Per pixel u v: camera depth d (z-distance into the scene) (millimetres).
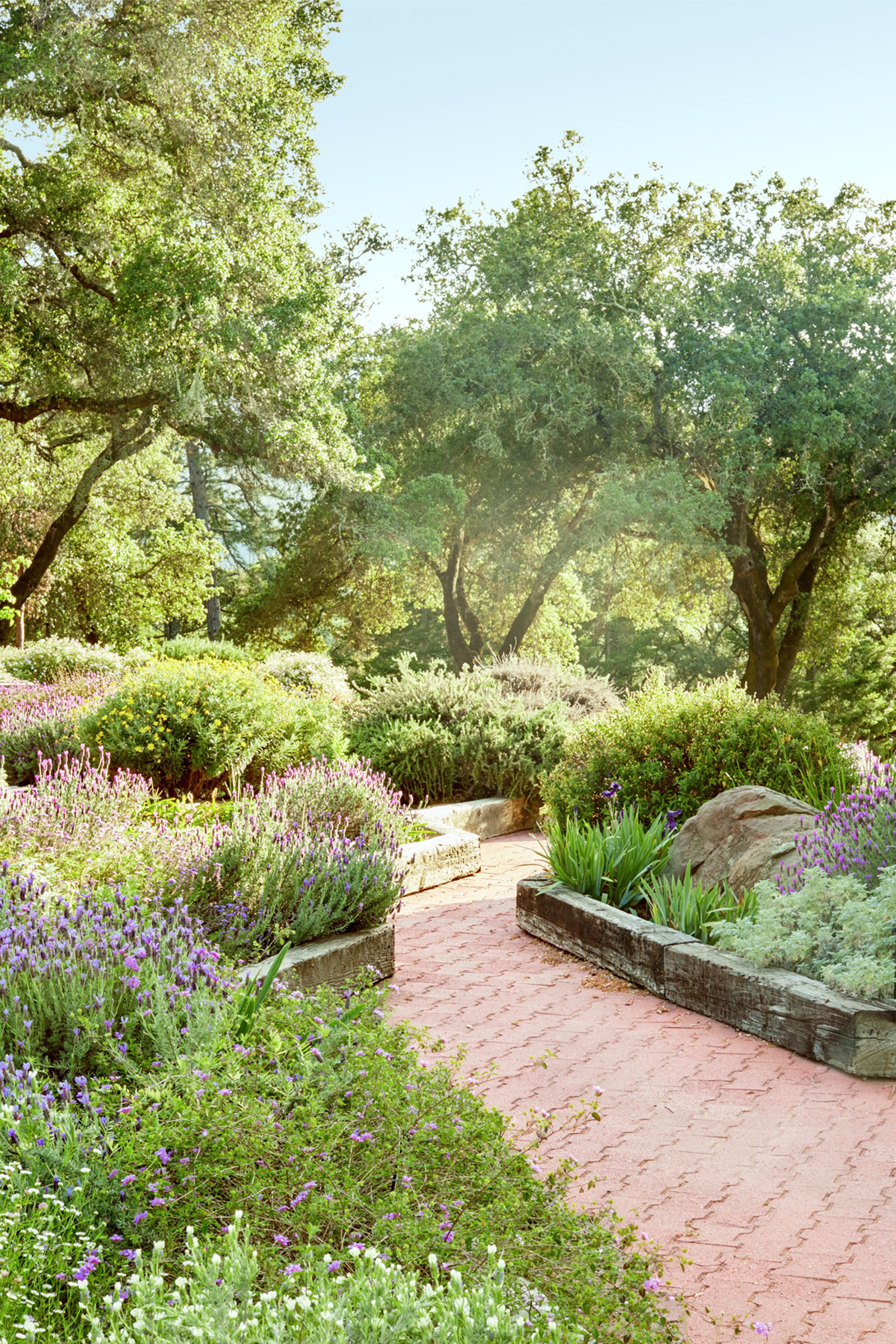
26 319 20391
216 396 21406
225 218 20891
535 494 28438
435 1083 3486
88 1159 2809
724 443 25500
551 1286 2674
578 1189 3865
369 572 30500
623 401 26906
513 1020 5703
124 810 7992
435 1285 2566
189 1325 2039
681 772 8656
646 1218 3680
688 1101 4641
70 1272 2432
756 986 5426
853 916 5434
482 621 34375
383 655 38875
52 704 12703
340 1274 2561
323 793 8172
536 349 27578
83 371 22516
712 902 6480
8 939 4266
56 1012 3879
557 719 12469
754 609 28438
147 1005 3953
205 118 20578
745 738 8445
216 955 4754
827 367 25609
